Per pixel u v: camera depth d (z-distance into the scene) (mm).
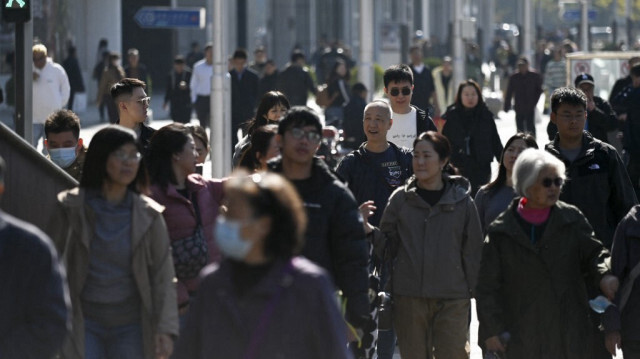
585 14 114250
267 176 11906
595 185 20969
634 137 35531
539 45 122000
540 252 17344
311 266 11820
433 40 146375
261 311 11688
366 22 66375
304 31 156750
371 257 20016
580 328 17516
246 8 139875
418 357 19891
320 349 11750
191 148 18156
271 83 69000
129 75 76438
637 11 194375
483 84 103562
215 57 44469
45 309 12836
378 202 22078
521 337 17453
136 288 16141
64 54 88750
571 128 21062
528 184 17156
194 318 12078
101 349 16172
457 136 30797
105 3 97875
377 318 19531
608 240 21125
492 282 17531
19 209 17562
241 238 11516
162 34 121500
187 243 17734
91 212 15969
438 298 19625
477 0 189750
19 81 30188
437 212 19641
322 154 35500
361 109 45750
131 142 15961
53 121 22141
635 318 17281
